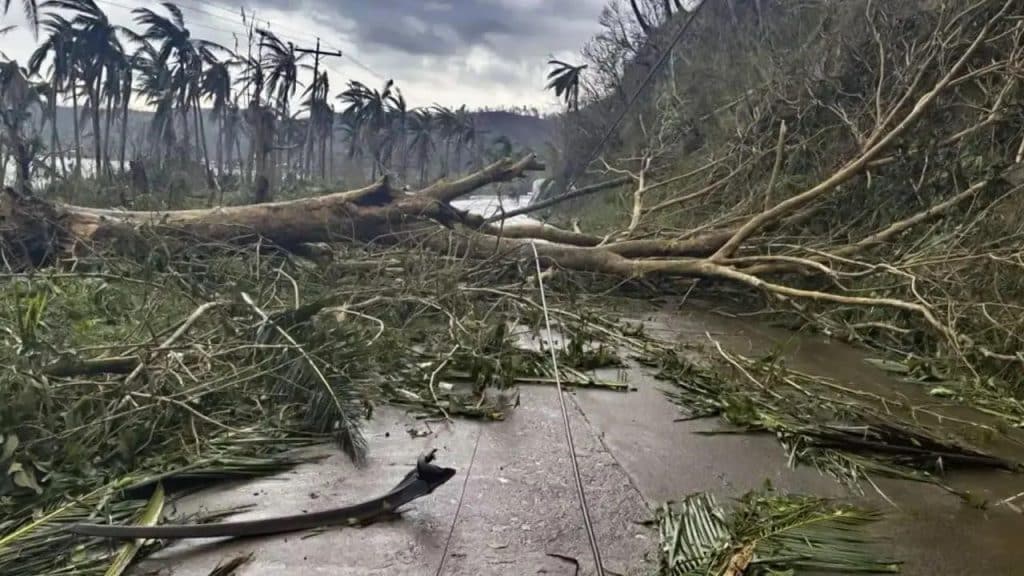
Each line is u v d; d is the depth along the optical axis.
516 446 3.57
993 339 5.37
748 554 2.43
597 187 11.23
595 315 6.55
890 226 6.95
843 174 7.09
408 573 2.36
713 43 16.70
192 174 15.52
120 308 5.05
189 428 3.33
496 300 6.75
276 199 13.48
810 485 3.22
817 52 10.33
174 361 3.67
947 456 3.52
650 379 4.93
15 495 2.66
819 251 6.76
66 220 6.55
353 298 5.95
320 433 3.57
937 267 6.06
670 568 2.39
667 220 10.02
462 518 2.77
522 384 4.70
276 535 2.60
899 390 4.89
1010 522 2.89
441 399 4.25
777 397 4.37
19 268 6.16
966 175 6.94
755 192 8.73
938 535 2.76
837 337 6.43
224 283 6.16
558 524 2.74
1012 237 5.77
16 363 3.17
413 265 6.89
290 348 3.81
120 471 2.93
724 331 6.73
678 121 12.76
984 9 7.95
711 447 3.65
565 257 7.96
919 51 8.33
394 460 3.35
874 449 3.62
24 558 2.32
